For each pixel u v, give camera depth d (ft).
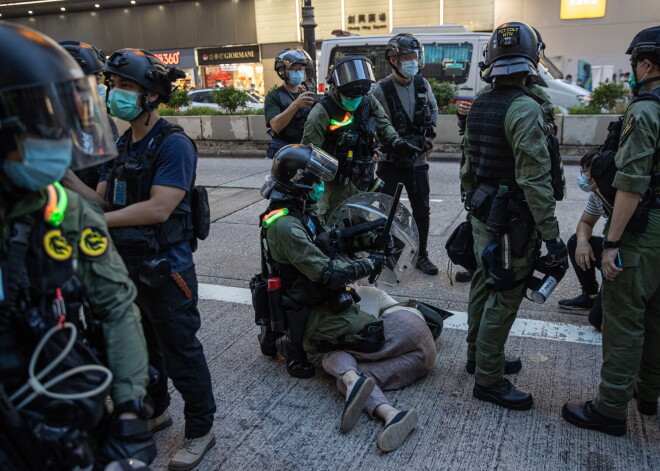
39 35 4.30
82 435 4.20
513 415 9.25
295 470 8.17
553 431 8.83
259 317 9.88
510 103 8.46
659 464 8.05
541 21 65.26
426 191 15.31
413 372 10.05
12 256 3.96
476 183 10.31
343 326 9.48
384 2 70.18
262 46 76.84
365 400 8.75
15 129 3.90
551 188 8.17
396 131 14.65
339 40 37.99
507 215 8.69
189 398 8.19
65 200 4.34
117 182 7.59
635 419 9.09
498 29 8.70
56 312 4.15
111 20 82.02
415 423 8.67
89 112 4.48
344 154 12.19
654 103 7.39
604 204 8.25
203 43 79.15
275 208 9.29
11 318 4.01
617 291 8.09
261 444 8.76
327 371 9.76
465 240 9.94
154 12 79.92
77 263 4.42
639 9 61.77
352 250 10.16
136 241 7.39
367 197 10.72
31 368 4.01
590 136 32.19
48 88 4.03
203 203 7.99
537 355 11.16
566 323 12.46
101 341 4.64
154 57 7.50
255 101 48.44
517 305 9.14
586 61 64.90
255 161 36.22
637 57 7.61
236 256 17.72
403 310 10.46
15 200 4.08
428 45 37.24
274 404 9.78
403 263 11.02
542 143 8.12
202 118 39.75
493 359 9.33
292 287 9.50
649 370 8.86
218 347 11.89
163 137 7.48
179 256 7.82
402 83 14.80
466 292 14.40
